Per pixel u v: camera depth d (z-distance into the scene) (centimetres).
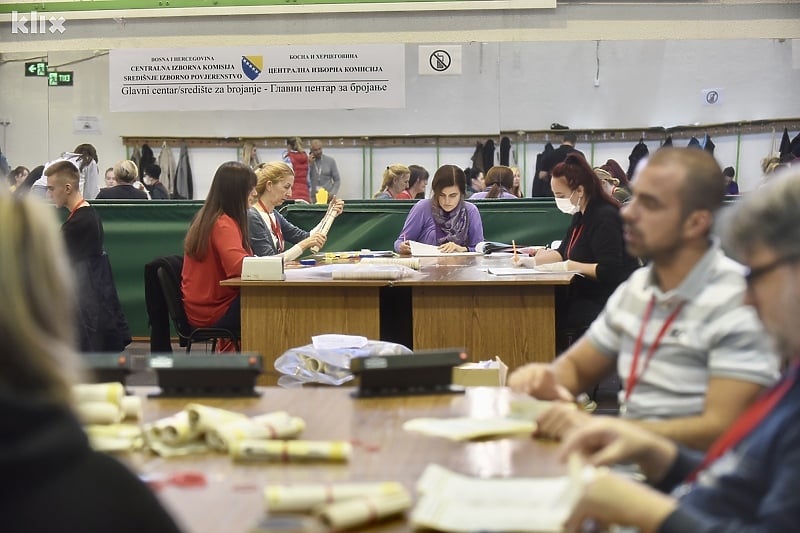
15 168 1134
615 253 511
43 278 113
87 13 1111
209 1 1090
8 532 106
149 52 1060
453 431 212
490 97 1115
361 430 217
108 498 111
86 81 1137
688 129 1111
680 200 227
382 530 155
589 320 518
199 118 1169
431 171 1152
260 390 261
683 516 148
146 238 825
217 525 157
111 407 216
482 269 568
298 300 507
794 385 155
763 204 153
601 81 1109
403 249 701
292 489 164
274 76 1058
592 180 520
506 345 503
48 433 109
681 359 231
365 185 1165
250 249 555
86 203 604
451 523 155
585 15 1097
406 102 1125
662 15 1097
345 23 1091
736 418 214
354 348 403
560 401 238
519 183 1102
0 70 1135
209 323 546
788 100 1098
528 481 175
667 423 215
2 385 109
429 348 506
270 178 645
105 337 609
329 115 1159
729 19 1092
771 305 151
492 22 1098
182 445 204
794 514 139
